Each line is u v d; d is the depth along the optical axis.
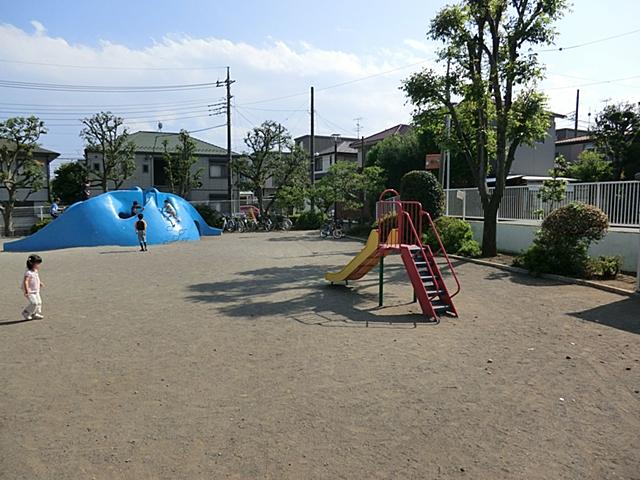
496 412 3.77
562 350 5.35
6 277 11.32
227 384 4.39
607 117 21.88
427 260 7.62
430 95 13.10
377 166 25.61
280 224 28.98
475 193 16.27
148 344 5.71
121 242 19.03
